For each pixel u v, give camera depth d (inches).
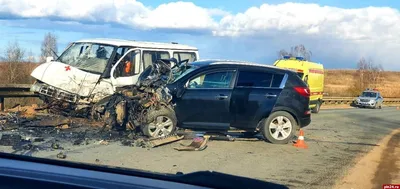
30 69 891.4
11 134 368.5
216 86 418.6
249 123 420.8
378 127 749.9
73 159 302.0
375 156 421.4
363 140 537.3
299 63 894.4
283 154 382.0
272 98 422.6
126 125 410.6
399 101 2207.2
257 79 427.5
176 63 468.8
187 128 418.9
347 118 906.1
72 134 390.9
